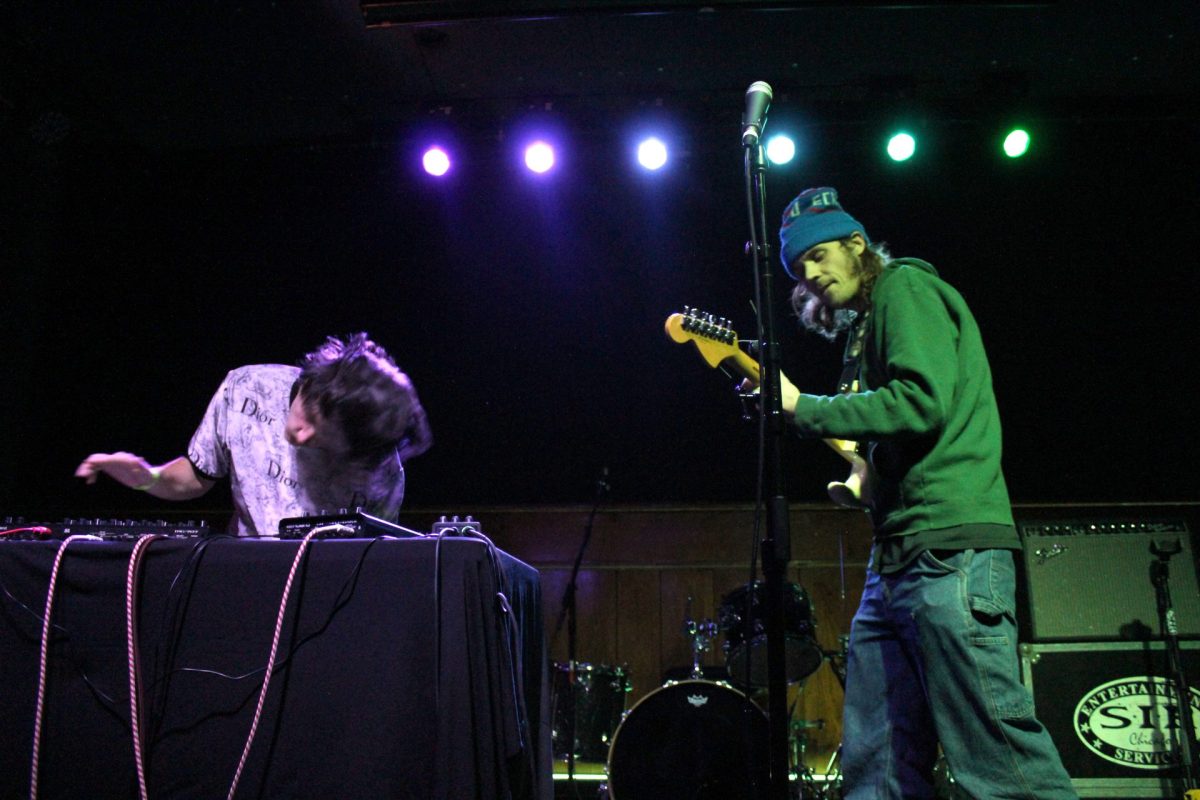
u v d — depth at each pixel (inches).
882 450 74.0
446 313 217.5
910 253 208.7
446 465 208.2
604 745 159.9
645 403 208.1
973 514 68.1
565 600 160.9
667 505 192.5
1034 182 209.9
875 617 73.4
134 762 50.3
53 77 197.0
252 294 221.1
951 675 65.0
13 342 205.6
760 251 74.6
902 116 196.9
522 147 205.8
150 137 221.6
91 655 51.7
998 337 204.4
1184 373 198.7
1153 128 206.8
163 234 224.1
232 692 50.9
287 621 51.6
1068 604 160.4
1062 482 196.1
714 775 128.0
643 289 214.4
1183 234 204.7
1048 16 178.5
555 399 210.4
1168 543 161.9
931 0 169.5
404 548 52.3
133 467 78.6
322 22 182.1
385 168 216.2
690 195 217.3
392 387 73.2
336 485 77.6
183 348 218.2
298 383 73.7
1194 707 154.9
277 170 225.0
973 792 63.0
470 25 181.0
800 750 157.2
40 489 208.1
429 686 50.1
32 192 209.3
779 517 67.5
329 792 49.1
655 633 186.2
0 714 51.1
